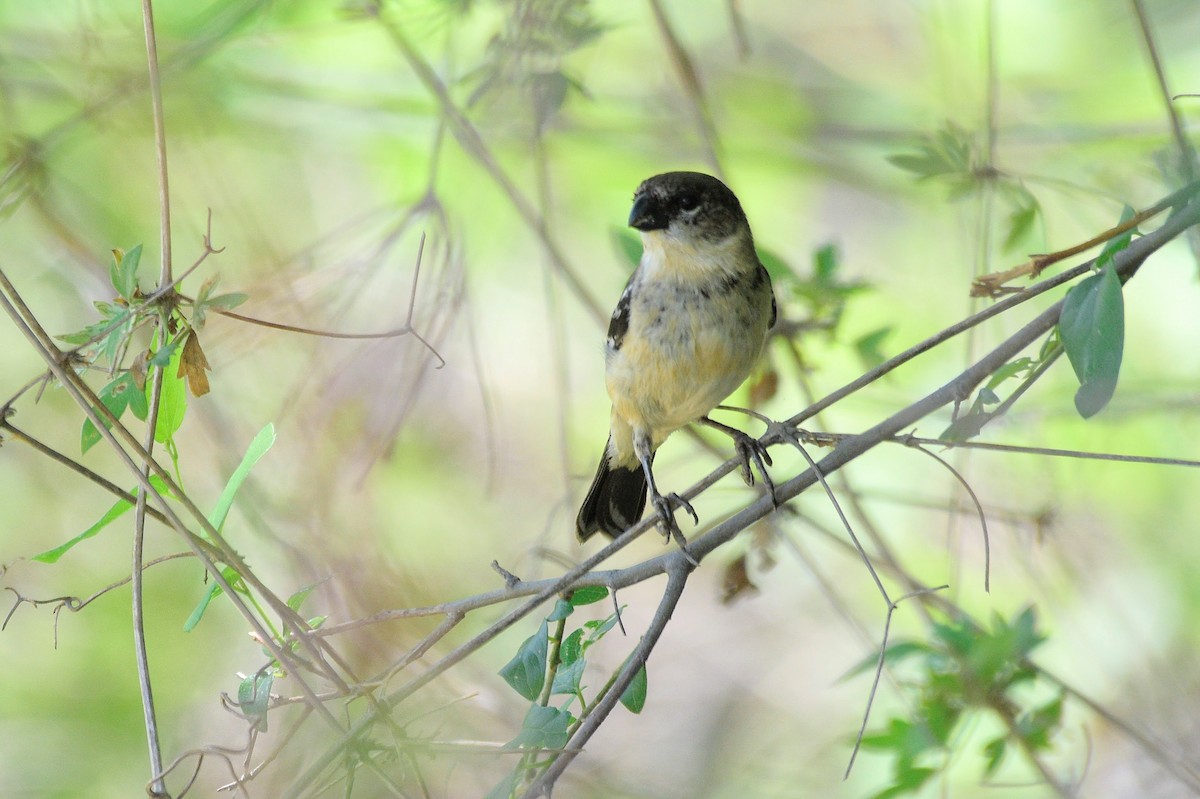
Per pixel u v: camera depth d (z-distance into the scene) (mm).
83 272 11562
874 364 9672
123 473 11828
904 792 7820
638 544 13164
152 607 11562
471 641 6293
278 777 8555
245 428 10883
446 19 10305
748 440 8609
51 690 11320
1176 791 9773
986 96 9953
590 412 13188
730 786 11391
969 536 10922
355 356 10336
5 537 11719
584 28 9320
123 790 10844
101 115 11047
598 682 11789
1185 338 11469
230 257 11742
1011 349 6426
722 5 13609
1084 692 10469
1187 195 6273
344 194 12820
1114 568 10922
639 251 9547
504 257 13102
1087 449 10953
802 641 12766
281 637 6418
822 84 13453
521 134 10859
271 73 12242
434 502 12367
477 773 8922
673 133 12555
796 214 13953
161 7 11312
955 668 7875
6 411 6160
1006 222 9391
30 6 11125
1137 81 11867
